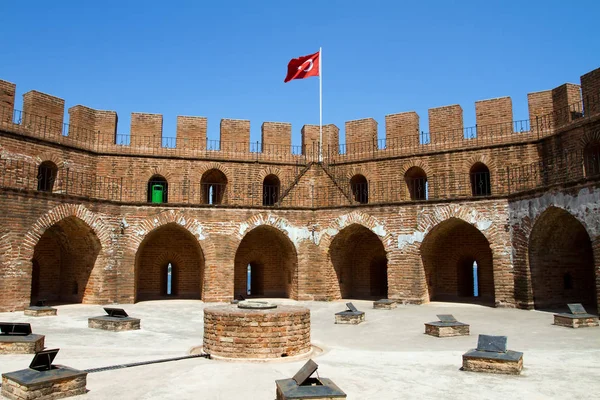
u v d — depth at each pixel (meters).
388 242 23.39
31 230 19.52
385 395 8.19
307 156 28.59
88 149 25.14
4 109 21.80
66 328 15.27
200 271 26.06
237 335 10.89
